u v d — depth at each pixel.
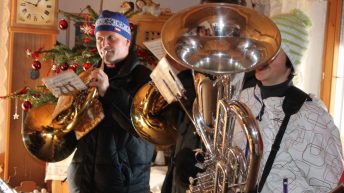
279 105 1.48
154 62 3.35
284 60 1.48
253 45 1.24
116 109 2.07
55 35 3.89
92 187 2.16
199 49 1.26
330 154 1.41
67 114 2.17
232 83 1.41
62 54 3.33
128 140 2.12
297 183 1.42
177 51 1.27
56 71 3.28
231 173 1.33
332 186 1.39
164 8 4.41
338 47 3.05
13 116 3.92
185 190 1.71
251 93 1.58
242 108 1.24
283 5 3.19
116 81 2.16
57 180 3.52
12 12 3.82
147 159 2.18
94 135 2.14
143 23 4.00
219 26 1.24
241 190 1.30
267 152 1.46
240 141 1.53
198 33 1.26
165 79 1.67
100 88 2.07
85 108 2.11
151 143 2.05
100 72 2.07
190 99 1.67
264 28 1.23
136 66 2.22
